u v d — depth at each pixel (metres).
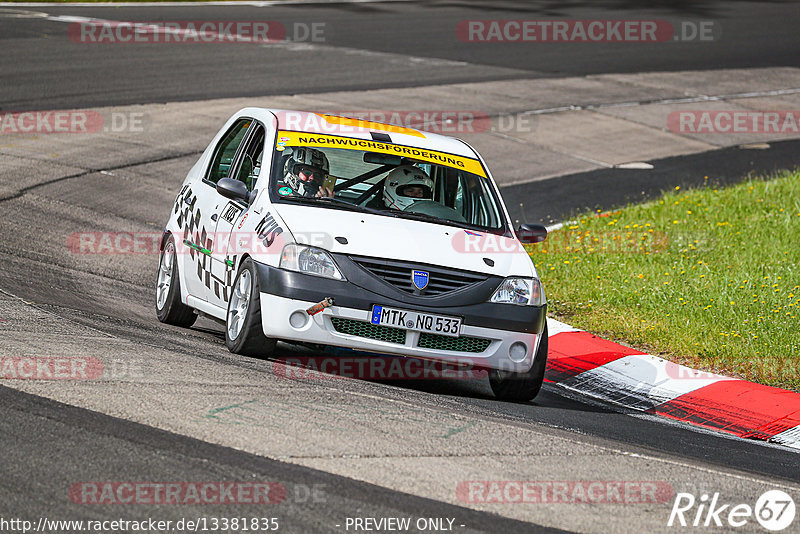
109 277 39.50
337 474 19.19
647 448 24.94
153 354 26.58
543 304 29.16
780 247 48.00
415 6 139.12
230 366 26.52
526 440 23.19
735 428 29.58
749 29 130.38
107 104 72.00
